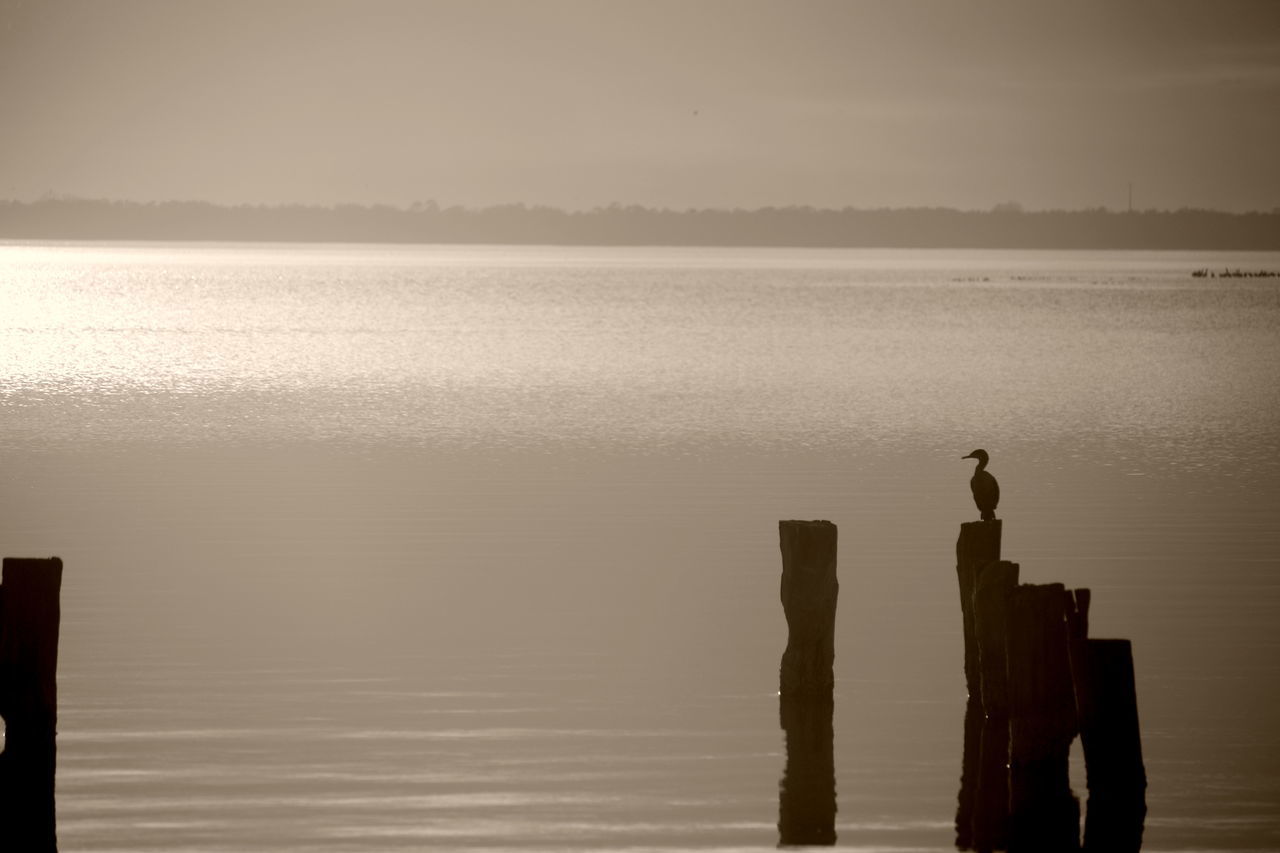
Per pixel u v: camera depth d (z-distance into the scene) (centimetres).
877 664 5459
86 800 4219
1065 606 4478
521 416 12062
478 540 7338
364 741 4653
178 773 4400
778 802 4272
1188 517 7962
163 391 13700
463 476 9100
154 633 5712
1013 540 7381
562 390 14112
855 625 5944
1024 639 4441
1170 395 14100
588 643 5659
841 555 7088
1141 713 4956
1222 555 7050
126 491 8500
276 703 4966
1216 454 10262
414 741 4659
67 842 3975
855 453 10188
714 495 8531
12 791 4266
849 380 15362
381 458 9762
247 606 6100
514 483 8869
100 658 5400
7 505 8069
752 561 6944
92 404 12619
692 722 4862
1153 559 6975
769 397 13650
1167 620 5972
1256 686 5200
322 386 14300
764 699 5081
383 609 6088
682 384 14788
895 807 4253
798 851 3975
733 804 4253
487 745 4641
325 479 8944
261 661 5388
